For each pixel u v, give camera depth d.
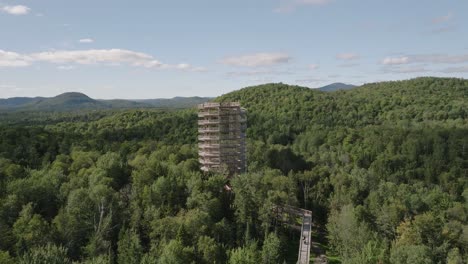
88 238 83.38
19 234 77.75
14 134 160.75
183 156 149.62
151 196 96.19
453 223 100.38
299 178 138.75
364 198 126.06
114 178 111.31
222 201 102.62
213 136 152.25
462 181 180.75
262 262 78.81
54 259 66.38
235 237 90.88
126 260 72.06
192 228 83.06
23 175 115.81
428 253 77.50
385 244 83.56
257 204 99.12
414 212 113.69
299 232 107.62
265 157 178.25
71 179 105.88
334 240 97.81
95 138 187.00
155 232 83.00
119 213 91.62
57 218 84.12
